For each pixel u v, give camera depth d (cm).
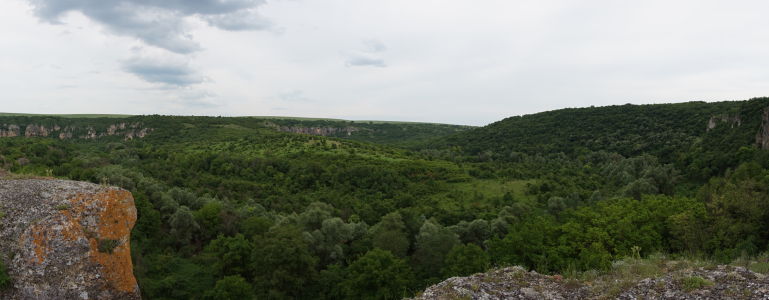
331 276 3625
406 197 8175
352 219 6550
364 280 3106
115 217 1498
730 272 1126
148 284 2745
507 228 5391
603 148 13288
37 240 1302
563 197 7912
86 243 1370
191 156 10106
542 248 2802
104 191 1546
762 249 2372
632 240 2697
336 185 8925
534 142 15412
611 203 4669
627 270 1342
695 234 2670
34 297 1227
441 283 1312
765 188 3269
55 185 1570
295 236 3600
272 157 10925
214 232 4294
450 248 4169
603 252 2272
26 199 1435
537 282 1266
